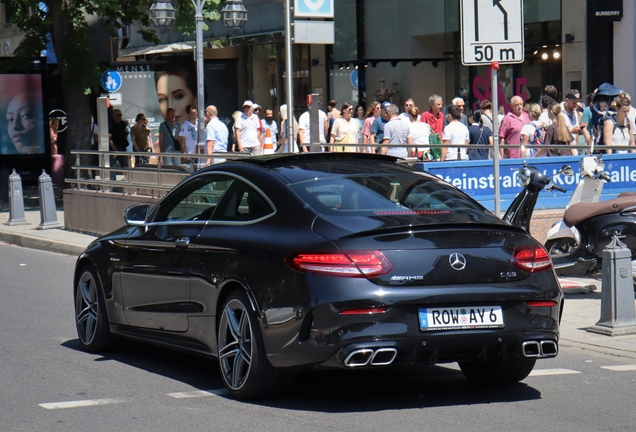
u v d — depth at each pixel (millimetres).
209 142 32188
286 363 10609
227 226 11883
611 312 15328
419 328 10305
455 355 10562
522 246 11023
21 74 46062
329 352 10227
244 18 34969
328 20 23594
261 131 38656
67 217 31219
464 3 17547
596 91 29281
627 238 18000
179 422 10352
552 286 11062
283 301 10562
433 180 12266
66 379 12594
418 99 44719
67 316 17734
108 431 10039
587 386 12156
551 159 22328
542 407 11039
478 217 11352
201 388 12031
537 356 10992
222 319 11508
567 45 38156
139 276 13281
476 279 10602
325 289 10266
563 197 22391
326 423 10266
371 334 10156
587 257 18266
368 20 46125
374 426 10133
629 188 22969
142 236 13469
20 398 11547
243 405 11102
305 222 10883
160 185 25812
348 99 47188
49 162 47469
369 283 10250
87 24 39469
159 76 46219
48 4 39062
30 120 46562
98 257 14312
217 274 11570
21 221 33188
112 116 44250
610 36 37375
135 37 57469
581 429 10055
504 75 41062
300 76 49594
